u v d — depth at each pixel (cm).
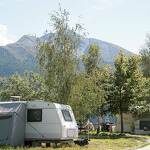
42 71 3797
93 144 3212
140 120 6725
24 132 2823
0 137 2750
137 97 4850
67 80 3775
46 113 2811
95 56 5788
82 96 3941
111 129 6125
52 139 2794
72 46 3784
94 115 4928
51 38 3791
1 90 7019
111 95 4831
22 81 6650
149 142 4012
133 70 4831
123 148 3072
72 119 2975
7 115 2755
